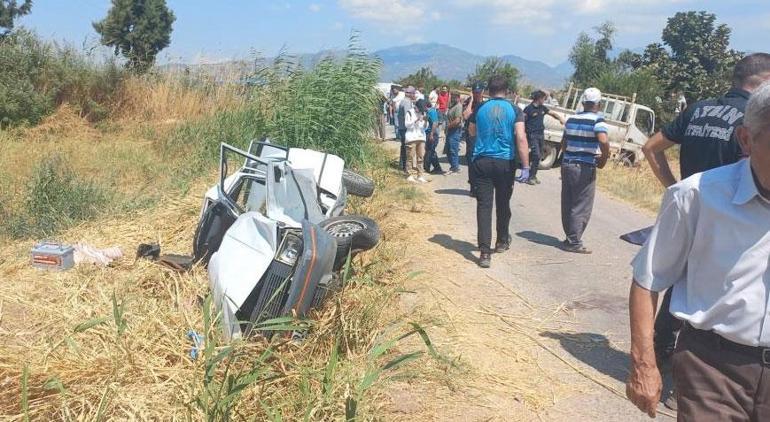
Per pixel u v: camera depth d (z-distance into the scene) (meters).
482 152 7.23
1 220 8.22
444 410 4.07
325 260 4.41
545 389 4.47
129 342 4.11
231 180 6.45
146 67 20.59
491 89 7.34
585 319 5.82
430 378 4.43
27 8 38.31
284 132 11.28
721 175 2.30
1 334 4.63
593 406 4.28
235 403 3.48
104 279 5.80
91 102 18.73
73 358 3.94
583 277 7.06
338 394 3.78
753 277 2.24
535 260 7.66
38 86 18.27
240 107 13.11
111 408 3.56
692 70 39.00
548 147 17.00
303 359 4.26
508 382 4.52
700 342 2.40
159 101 19.52
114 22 49.50
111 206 8.64
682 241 2.39
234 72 17.84
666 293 4.55
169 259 5.84
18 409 3.57
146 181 11.14
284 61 11.73
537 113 13.78
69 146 14.55
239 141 11.82
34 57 18.38
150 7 50.09
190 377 3.84
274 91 11.59
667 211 2.40
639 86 33.12
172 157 13.52
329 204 7.00
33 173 10.34
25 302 5.18
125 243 7.05
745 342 2.29
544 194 12.74
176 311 4.73
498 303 6.12
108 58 19.81
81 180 9.54
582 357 5.02
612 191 13.95
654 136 4.72
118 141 16.52
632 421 4.10
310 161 7.44
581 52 46.34
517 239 8.70
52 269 6.08
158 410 3.55
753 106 2.18
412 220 9.42
